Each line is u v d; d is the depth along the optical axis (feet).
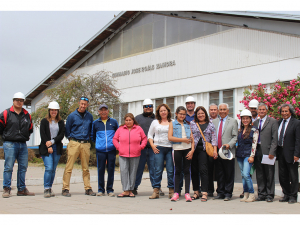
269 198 22.21
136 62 70.23
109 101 64.85
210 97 57.41
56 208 18.07
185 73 61.21
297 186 21.77
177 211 17.88
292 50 47.73
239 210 18.49
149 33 68.33
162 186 32.78
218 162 23.63
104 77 67.15
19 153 23.61
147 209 18.33
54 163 23.89
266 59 50.39
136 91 69.51
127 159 24.12
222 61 55.93
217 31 57.00
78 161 57.21
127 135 23.98
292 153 21.77
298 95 29.91
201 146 22.90
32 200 21.17
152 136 24.02
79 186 31.68
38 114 64.75
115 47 75.05
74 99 64.03
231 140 23.21
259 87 33.83
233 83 54.08
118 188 30.32
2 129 23.17
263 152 22.53
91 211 17.37
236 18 54.49
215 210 18.39
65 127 24.47
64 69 84.48
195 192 23.72
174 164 22.65
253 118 24.85
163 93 64.54
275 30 49.75
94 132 25.13
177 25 63.41
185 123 23.15
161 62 65.57
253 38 52.13
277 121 22.65
